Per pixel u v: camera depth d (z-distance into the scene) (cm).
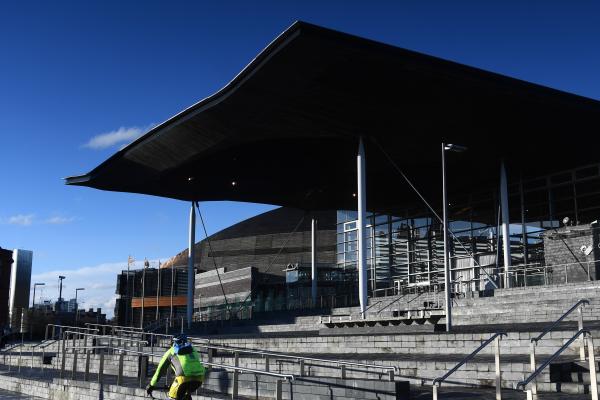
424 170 4356
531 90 3014
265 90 3025
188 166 4231
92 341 2494
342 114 3328
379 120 3409
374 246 5119
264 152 4056
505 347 1719
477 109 3228
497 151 3841
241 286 6894
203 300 7844
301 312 4284
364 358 1870
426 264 4672
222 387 1499
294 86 2980
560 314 2372
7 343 4331
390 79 2908
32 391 1945
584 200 3778
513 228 4162
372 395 1155
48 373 2258
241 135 3612
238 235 10031
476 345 1808
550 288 2811
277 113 3300
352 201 5206
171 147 3847
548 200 3991
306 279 5541
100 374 1628
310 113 3309
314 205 5306
